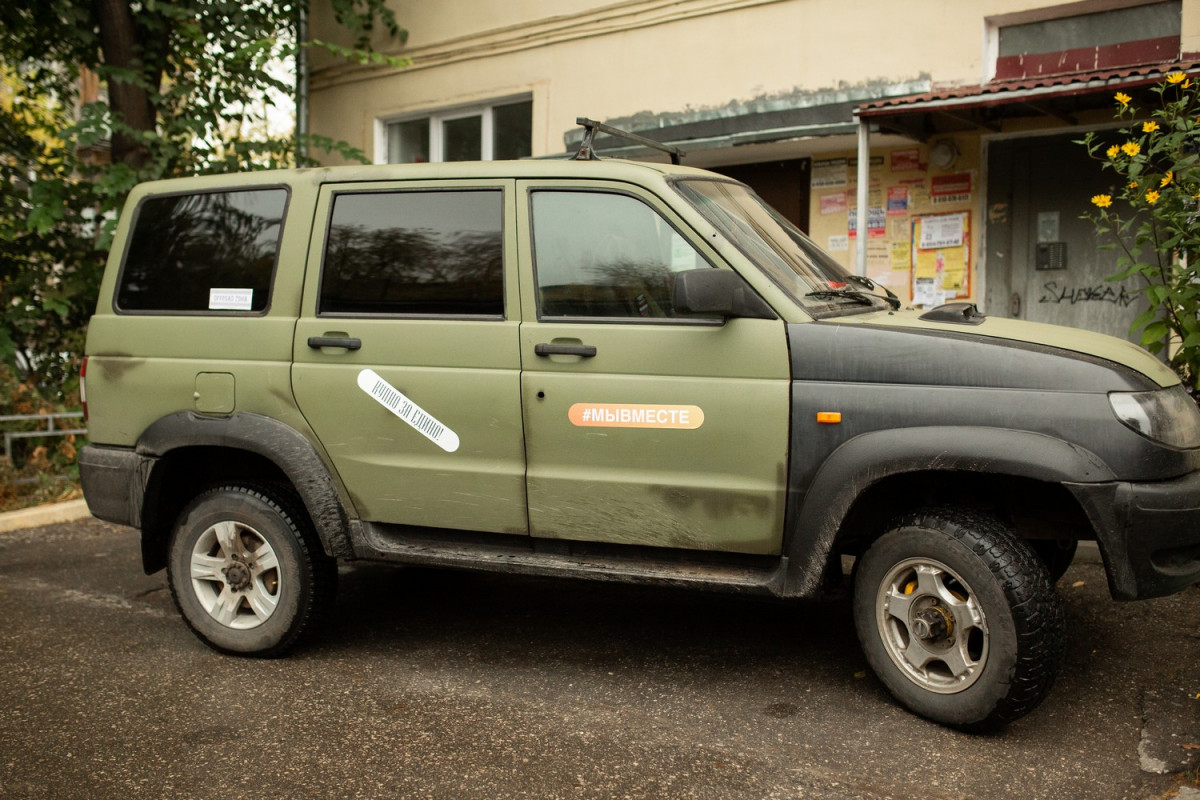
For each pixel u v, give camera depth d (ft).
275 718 12.57
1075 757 11.07
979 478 12.11
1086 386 10.99
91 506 15.44
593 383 12.77
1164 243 16.97
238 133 33.24
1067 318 25.11
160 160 29.73
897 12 26.23
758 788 10.55
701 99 29.89
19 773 11.17
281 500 14.47
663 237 12.75
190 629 15.66
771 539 12.21
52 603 17.71
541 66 33.30
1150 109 22.08
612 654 14.67
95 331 15.58
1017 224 25.50
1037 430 11.00
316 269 14.28
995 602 11.09
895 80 26.43
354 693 13.37
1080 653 14.07
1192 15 22.74
